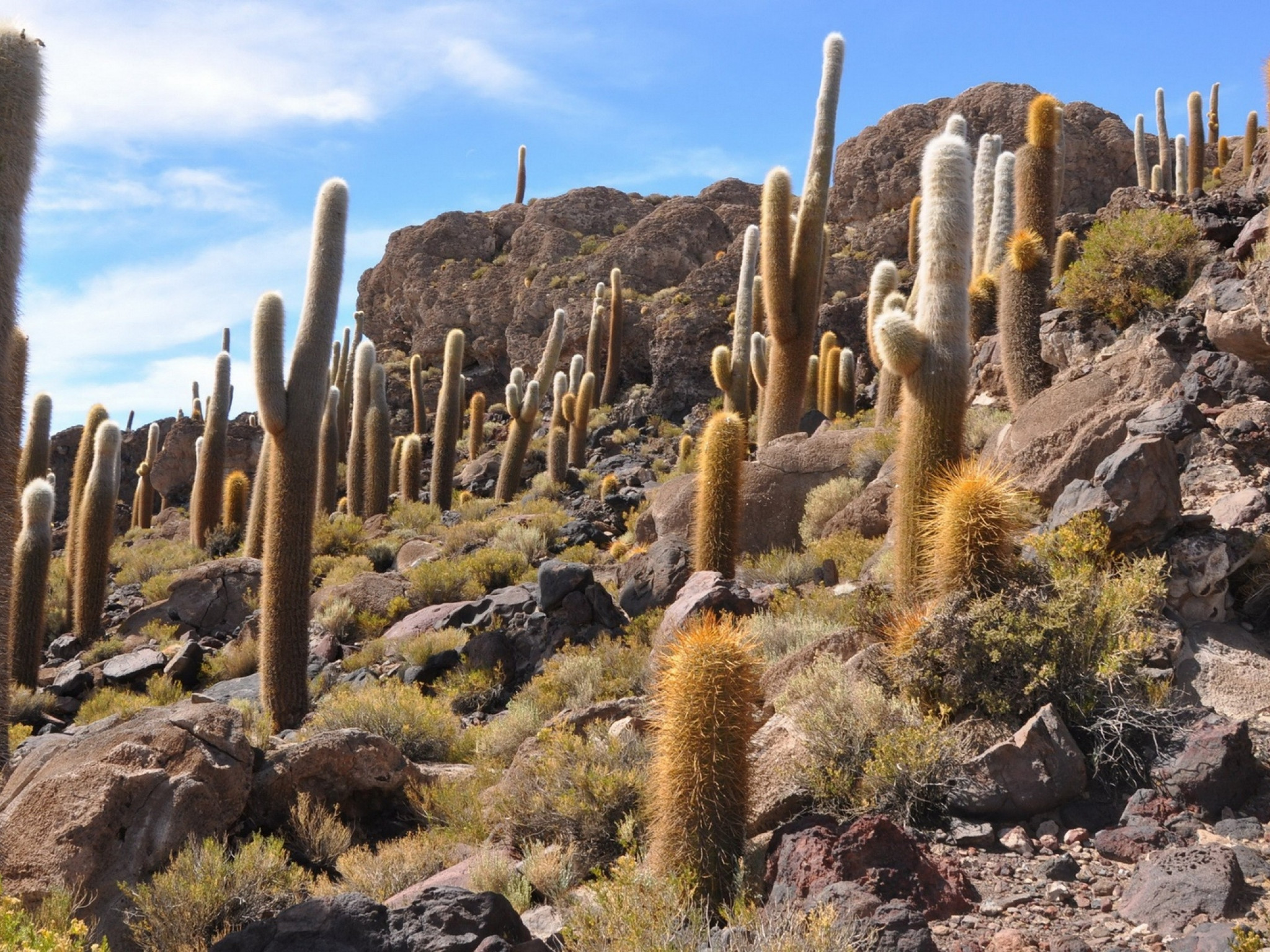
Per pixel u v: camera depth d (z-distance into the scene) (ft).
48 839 24.38
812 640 30.17
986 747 19.42
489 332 171.32
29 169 23.16
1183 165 101.45
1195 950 13.57
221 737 27.76
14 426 23.63
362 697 37.60
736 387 77.15
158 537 112.78
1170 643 21.59
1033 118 51.47
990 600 21.15
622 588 47.85
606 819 22.15
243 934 17.03
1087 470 30.78
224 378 91.61
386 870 23.84
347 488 108.17
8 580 23.48
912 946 14.11
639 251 164.04
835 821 18.26
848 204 163.53
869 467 51.03
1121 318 42.52
